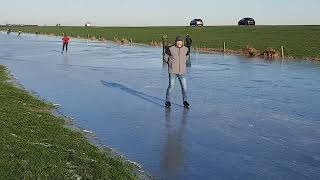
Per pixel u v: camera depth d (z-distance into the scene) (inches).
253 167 362.3
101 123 517.7
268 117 551.8
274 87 828.6
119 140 442.0
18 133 415.8
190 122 522.9
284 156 391.2
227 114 569.9
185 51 611.8
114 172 329.1
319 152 403.2
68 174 313.6
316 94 741.9
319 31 3115.2
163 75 1031.6
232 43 2377.0
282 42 2282.2
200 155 393.1
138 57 1673.2
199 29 4343.0
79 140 427.5
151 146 420.5
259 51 1791.3
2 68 1153.4
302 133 471.5
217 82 900.6
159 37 3400.6
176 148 414.6
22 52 1955.0
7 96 655.1
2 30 7327.8
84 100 676.1
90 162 347.3
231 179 335.9
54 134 434.6
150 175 341.1
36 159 335.0
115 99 686.5
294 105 636.7
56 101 665.0
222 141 438.9
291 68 1226.0
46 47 2423.7
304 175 344.8
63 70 1147.3
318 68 1223.5
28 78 960.9
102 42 3225.9
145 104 642.8
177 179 334.0
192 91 771.4
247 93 751.1
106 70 1153.4
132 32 4559.5
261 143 432.1
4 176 290.2
